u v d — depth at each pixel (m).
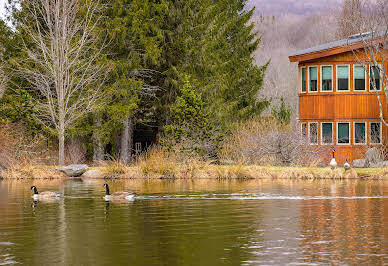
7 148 45.94
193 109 46.75
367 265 16.27
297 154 46.81
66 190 34.31
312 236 20.00
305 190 33.41
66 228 21.59
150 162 43.44
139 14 53.78
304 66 53.22
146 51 53.50
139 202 28.56
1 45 55.25
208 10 58.09
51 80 52.09
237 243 18.92
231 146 47.69
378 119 51.66
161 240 19.39
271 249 18.09
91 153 55.75
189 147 45.72
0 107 49.38
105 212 25.42
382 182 38.72
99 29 51.94
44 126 49.44
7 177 43.59
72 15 50.41
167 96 56.03
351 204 27.64
